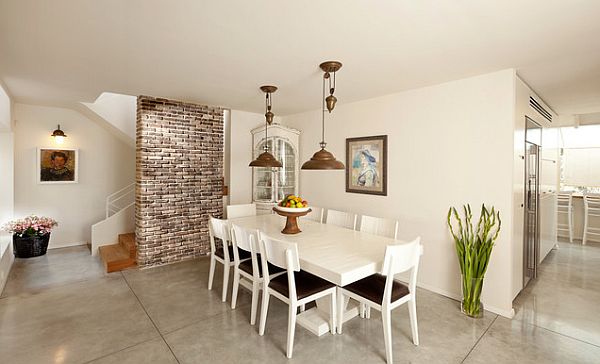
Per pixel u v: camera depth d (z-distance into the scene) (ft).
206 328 8.55
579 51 7.77
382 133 12.62
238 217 13.46
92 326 8.61
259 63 8.83
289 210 9.95
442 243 10.75
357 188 13.67
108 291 11.00
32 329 8.42
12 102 13.66
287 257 7.32
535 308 9.86
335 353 7.43
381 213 12.72
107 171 17.98
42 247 15.19
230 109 16.11
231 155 16.42
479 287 9.20
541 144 12.72
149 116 13.26
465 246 9.41
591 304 10.14
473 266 9.23
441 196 10.74
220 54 8.18
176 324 8.76
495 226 9.50
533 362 7.14
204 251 15.23
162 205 13.78
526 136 10.45
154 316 9.21
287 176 16.79
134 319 9.02
